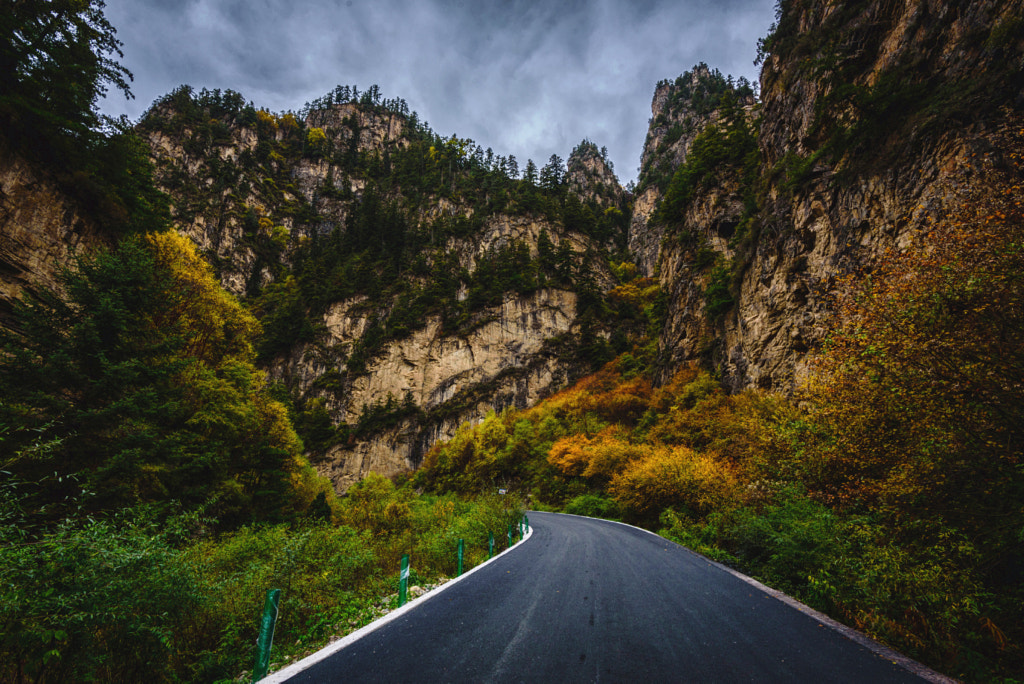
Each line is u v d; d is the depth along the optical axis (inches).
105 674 156.4
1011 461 195.6
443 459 1989.4
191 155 4965.6
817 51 1037.8
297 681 124.6
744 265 1179.9
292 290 3991.1
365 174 6141.7
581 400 1937.7
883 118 694.5
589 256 3944.4
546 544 516.7
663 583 291.9
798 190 933.2
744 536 377.7
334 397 3125.0
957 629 169.2
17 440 386.6
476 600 241.0
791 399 778.2
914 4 720.3
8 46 663.8
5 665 135.6
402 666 138.3
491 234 4215.1
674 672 134.1
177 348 610.2
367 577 339.3
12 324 647.8
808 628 191.3
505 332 3282.5
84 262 556.7
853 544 254.7
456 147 6737.2
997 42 523.8
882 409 271.4
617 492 881.5
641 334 3125.0
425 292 3631.9
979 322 204.2
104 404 467.8
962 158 513.7
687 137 5871.1
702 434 984.9
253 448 903.7
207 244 4288.9
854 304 269.1
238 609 230.8
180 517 240.7
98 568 157.9
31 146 712.4
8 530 151.9
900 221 610.2
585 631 181.0
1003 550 184.9
